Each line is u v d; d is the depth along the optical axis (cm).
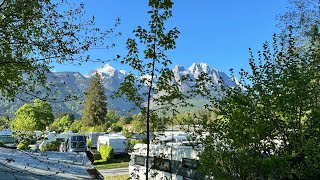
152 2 730
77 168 929
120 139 3447
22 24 665
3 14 643
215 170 850
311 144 738
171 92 767
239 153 821
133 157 1775
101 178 844
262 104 795
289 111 770
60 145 3262
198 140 899
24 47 696
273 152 817
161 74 756
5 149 1075
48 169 849
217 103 837
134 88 758
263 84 808
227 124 823
